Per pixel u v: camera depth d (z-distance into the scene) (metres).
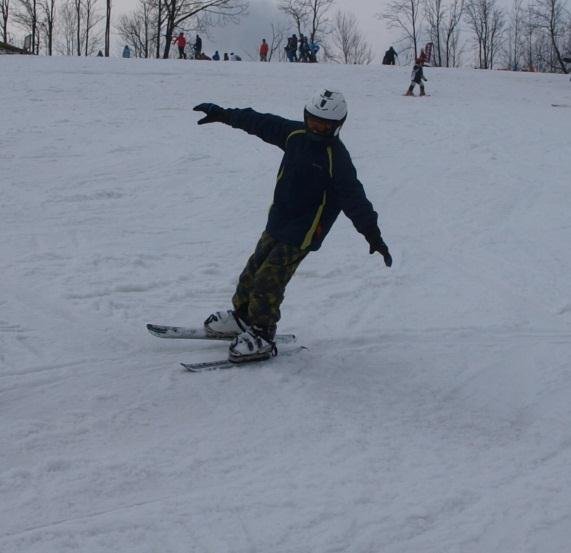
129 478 3.24
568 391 4.62
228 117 4.51
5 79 19.00
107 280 6.02
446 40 62.03
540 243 8.05
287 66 26.66
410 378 4.64
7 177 9.52
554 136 14.79
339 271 6.74
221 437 3.68
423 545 2.95
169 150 11.73
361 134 14.25
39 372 4.26
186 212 8.60
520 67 64.44
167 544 2.83
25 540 2.78
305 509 3.11
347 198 4.19
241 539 2.89
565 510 3.24
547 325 5.75
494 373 4.82
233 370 4.44
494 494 3.34
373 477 3.40
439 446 3.77
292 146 4.29
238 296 4.71
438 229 8.49
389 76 25.64
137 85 19.61
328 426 3.87
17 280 5.87
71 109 15.23
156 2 47.88
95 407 3.89
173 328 4.71
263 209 8.94
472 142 13.71
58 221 7.82
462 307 6.04
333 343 5.09
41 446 3.45
